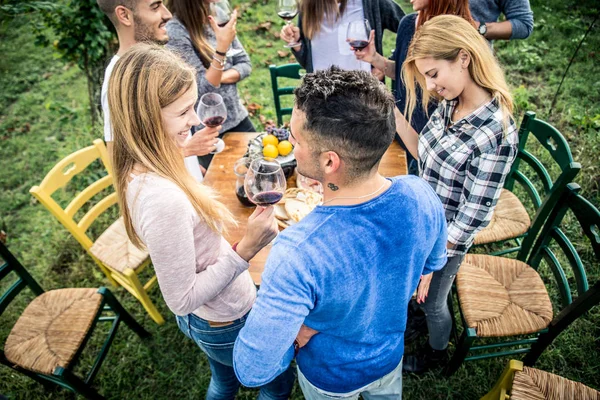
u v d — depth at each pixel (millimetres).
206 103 2098
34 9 3807
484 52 1576
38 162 4363
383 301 1189
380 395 1553
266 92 4789
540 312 2088
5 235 3691
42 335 2252
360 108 900
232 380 1928
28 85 5457
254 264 1947
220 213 1328
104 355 2459
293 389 2461
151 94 1149
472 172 1725
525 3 2756
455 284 2293
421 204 1070
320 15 2820
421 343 2586
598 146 3604
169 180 1199
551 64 4656
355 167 964
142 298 2672
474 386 2395
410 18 2396
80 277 3281
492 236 2506
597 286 1779
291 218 2100
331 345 1280
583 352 2482
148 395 2553
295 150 1030
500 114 1629
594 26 5027
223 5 2660
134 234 1340
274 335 998
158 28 2227
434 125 1889
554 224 2174
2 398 1960
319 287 992
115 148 1217
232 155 2633
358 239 985
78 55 4105
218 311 1507
